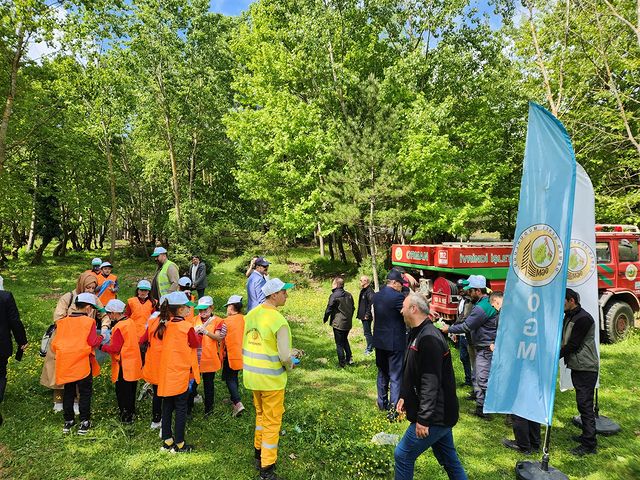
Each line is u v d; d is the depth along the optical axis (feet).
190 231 75.87
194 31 83.76
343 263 82.64
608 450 16.43
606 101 53.78
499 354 15.71
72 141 81.61
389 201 49.57
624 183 57.11
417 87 64.80
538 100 56.65
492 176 60.44
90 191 101.14
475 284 20.61
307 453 15.85
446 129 61.57
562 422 19.33
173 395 15.34
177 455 15.44
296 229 64.75
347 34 65.21
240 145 71.61
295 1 66.80
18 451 15.26
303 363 27.45
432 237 64.28
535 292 14.99
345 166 53.67
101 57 75.15
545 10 49.08
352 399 21.36
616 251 35.19
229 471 14.58
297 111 62.85
